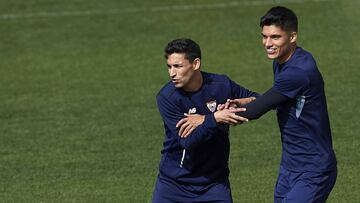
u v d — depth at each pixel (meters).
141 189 37.59
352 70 54.78
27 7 70.12
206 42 61.62
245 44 60.78
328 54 58.22
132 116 47.78
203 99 27.77
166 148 28.44
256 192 36.94
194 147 27.02
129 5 70.00
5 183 38.66
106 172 39.78
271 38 26.41
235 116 26.41
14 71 56.91
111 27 65.31
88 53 60.19
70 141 44.19
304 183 27.02
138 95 51.44
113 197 36.72
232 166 40.00
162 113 28.05
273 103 26.56
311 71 26.47
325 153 27.17
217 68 56.34
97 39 63.00
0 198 36.91
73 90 52.78
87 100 50.84
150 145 43.31
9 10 69.50
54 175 39.53
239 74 55.03
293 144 27.23
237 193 36.91
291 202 26.83
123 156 41.84
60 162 41.22
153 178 38.91
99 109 49.16
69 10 69.25
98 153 42.34
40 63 58.44
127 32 64.25
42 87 53.50
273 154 41.44
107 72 56.12
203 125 26.61
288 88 26.42
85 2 70.88
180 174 28.23
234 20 65.75
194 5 69.44
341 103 48.69
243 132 44.47
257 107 26.53
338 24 64.25
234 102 27.55
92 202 36.19
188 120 26.89
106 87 53.12
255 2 69.50
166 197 28.66
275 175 38.81
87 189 37.69
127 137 44.56
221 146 28.05
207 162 28.08
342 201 35.75
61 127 46.38
